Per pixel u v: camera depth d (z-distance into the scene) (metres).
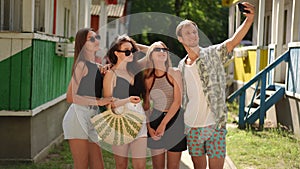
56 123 8.85
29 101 6.91
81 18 10.60
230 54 4.91
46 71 7.73
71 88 4.91
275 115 11.22
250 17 4.80
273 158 7.75
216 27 34.47
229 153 8.10
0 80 6.86
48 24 8.96
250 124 10.79
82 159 4.99
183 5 34.31
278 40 11.48
